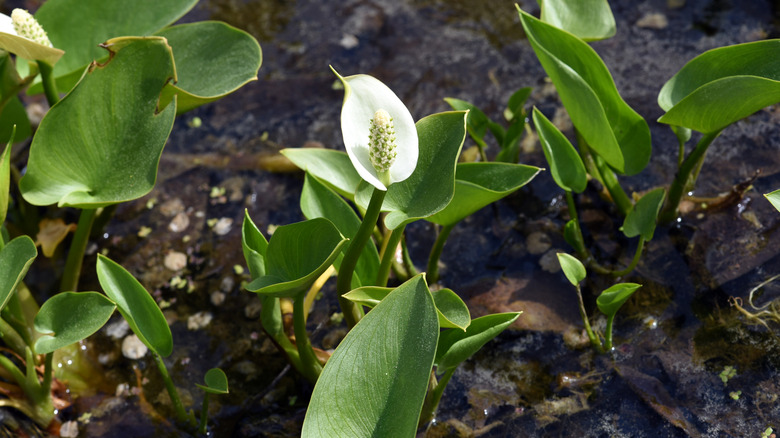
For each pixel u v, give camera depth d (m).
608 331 0.95
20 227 1.08
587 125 0.96
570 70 0.94
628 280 1.00
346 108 0.83
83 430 0.97
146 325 0.91
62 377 0.99
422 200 0.88
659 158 1.07
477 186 0.90
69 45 1.03
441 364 0.89
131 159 0.94
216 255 1.06
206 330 1.02
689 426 0.92
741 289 0.98
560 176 0.97
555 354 0.97
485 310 1.00
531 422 0.94
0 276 0.89
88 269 1.06
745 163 1.05
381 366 0.85
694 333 0.96
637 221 0.96
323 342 1.00
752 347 0.95
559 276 1.01
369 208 0.86
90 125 0.93
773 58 0.94
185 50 1.01
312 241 0.88
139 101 0.94
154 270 1.06
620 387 0.95
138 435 0.96
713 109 0.93
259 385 0.98
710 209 1.02
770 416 0.92
